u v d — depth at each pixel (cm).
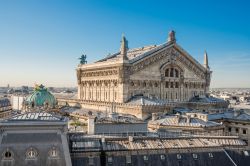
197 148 8319
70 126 12388
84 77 17538
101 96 16088
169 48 15588
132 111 13725
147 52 14962
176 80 15912
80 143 7769
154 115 12825
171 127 11875
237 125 13975
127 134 9319
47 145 7000
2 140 6900
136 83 14762
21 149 6888
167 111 14250
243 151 8712
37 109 13262
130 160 7744
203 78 16875
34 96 13725
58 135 7119
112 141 8062
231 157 8531
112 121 10150
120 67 14400
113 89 15150
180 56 15962
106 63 15500
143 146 8038
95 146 7756
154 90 15275
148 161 7819
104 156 7700
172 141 8444
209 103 15638
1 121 7112
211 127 11788
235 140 8975
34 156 6906
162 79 15425
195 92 16575
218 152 8419
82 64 17775
